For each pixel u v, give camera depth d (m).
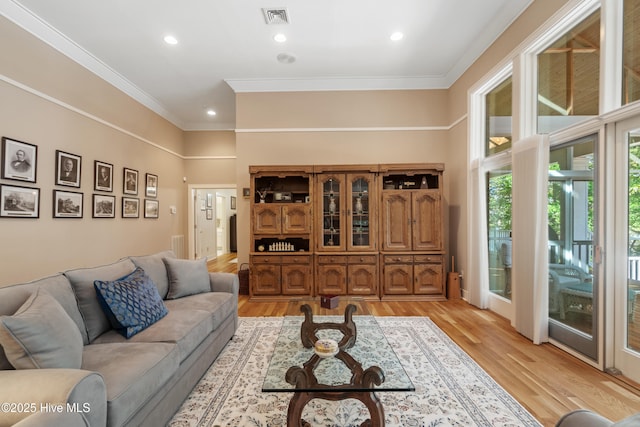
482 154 3.97
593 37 2.37
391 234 4.27
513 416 1.76
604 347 2.24
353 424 1.69
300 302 2.81
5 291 1.47
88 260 3.76
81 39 3.46
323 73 4.46
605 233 2.22
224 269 6.96
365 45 3.71
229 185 6.53
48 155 3.20
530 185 2.79
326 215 4.35
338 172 4.31
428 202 4.25
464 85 4.19
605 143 2.21
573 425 0.91
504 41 3.28
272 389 1.45
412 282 4.24
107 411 1.20
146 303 2.07
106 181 4.10
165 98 5.23
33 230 3.03
